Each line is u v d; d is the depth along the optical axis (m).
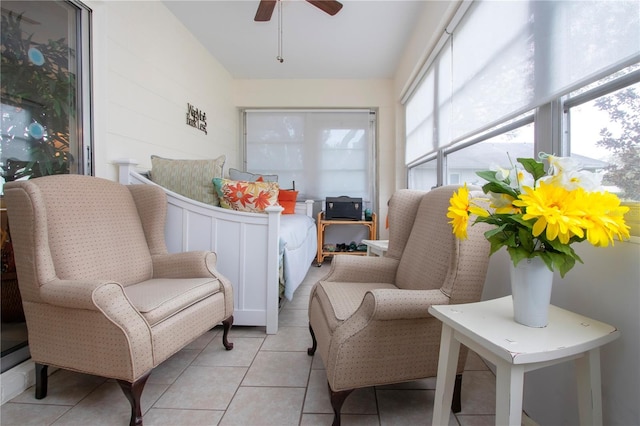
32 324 1.27
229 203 2.19
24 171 1.62
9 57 1.56
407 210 1.75
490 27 1.82
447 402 0.99
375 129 4.52
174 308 1.34
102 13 2.00
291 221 2.84
